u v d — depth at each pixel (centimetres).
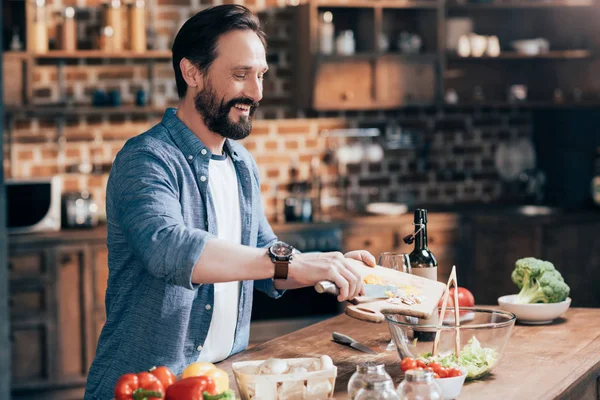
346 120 559
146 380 147
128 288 205
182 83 211
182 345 206
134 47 493
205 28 202
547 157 589
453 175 588
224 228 219
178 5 519
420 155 578
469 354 183
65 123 511
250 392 159
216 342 216
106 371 209
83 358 460
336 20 548
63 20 490
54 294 454
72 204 479
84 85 513
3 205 352
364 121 564
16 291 449
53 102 508
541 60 584
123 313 208
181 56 208
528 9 585
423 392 145
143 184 193
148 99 522
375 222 507
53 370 455
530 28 587
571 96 565
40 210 464
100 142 516
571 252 528
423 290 195
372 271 204
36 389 453
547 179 589
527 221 521
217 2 525
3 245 354
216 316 214
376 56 529
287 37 546
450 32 556
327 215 534
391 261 211
